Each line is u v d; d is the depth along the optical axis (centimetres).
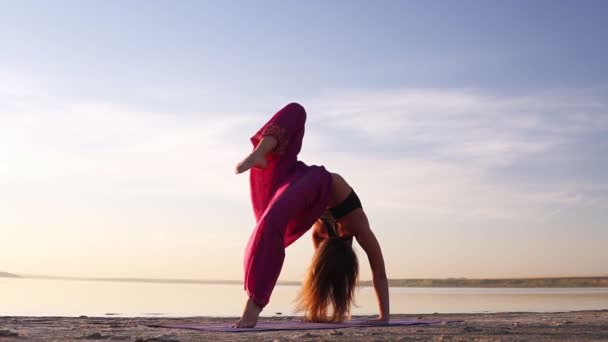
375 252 579
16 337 409
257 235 508
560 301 1700
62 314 924
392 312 1070
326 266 569
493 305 1405
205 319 708
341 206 573
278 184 555
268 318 696
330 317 576
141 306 1231
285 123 548
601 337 416
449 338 402
